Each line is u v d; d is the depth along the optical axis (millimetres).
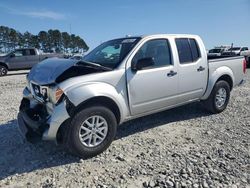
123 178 4039
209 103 6859
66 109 4359
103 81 4754
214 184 3816
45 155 4809
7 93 10586
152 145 5164
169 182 3875
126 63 5086
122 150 4957
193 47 6270
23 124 4926
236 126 6164
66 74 4684
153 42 5566
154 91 5434
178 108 7488
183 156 4676
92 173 4207
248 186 3773
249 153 4758
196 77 6234
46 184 3945
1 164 4523
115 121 4867
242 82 7691
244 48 31609
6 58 20047
